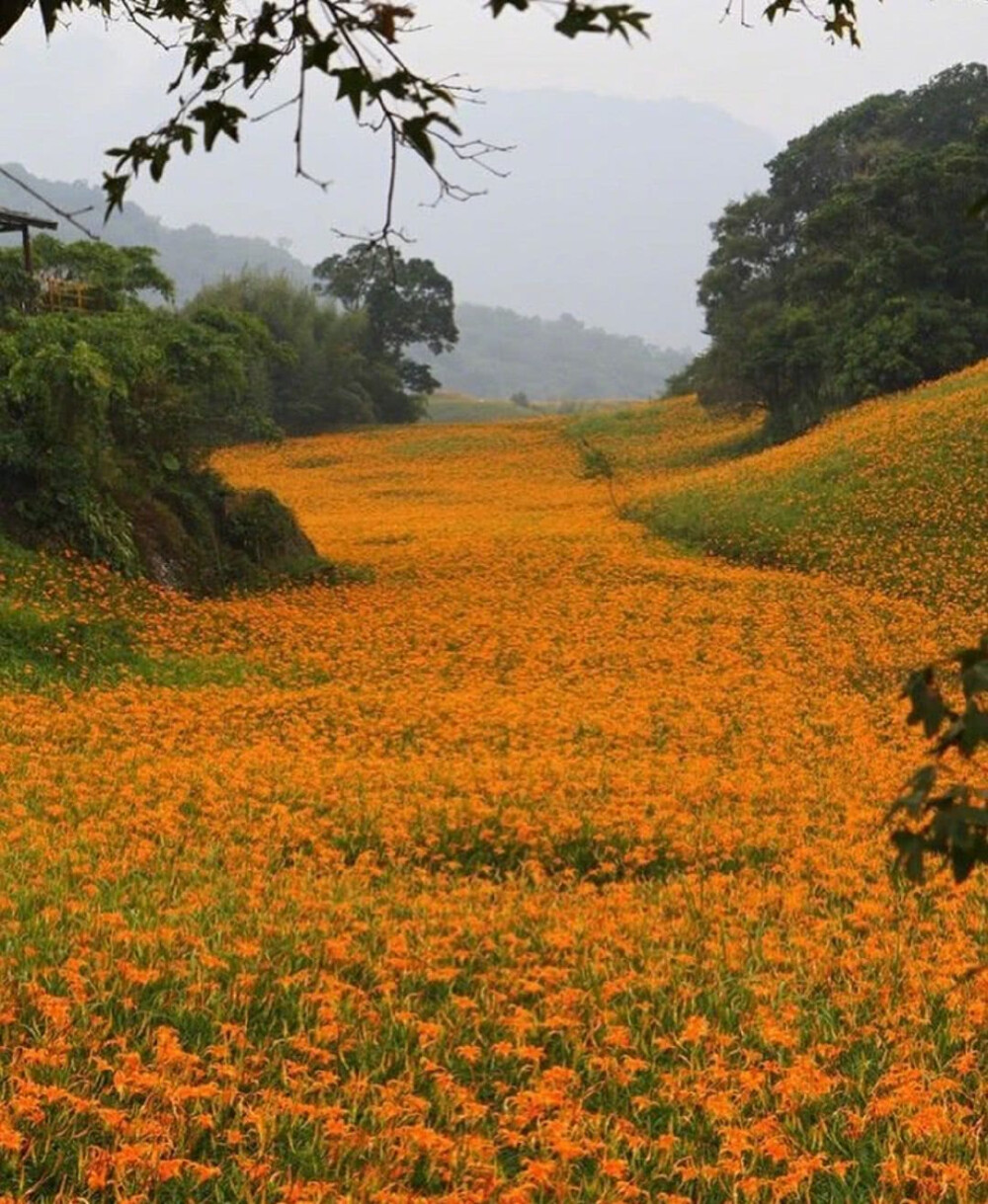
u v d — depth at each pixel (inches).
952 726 109.5
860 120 3043.8
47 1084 219.6
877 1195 209.8
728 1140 213.5
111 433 946.7
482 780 494.3
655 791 496.4
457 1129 225.3
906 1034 265.9
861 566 1125.1
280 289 3176.7
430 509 1750.7
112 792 450.9
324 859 390.9
